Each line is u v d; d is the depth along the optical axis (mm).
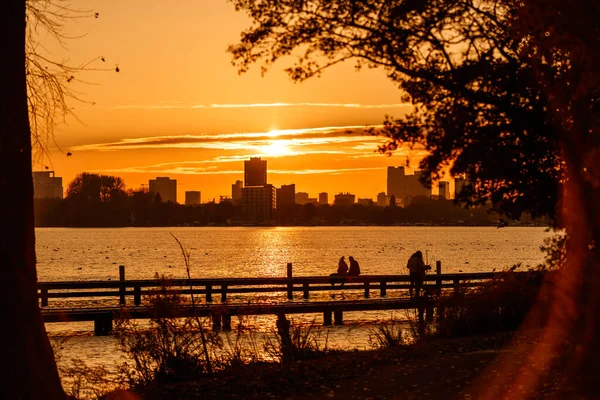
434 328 17547
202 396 10891
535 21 10805
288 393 10805
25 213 7926
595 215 11406
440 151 12180
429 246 128750
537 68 11414
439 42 12211
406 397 9945
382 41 11898
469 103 12180
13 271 7785
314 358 14562
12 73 7859
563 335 13391
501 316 16594
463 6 11938
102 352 19547
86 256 95062
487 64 12031
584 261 12844
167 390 11438
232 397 10734
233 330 21281
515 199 13109
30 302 7938
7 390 7625
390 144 12375
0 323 7676
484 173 12469
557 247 14930
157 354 12750
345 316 27125
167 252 106875
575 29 10500
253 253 104000
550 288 14898
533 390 9781
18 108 7906
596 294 11156
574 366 10688
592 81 10516
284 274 62156
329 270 66312
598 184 10383
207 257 93625
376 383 10953
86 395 12641
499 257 90375
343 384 11125
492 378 10602
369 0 11836
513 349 12906
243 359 14273
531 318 16266
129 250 113250
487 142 12219
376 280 32031
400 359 13055
